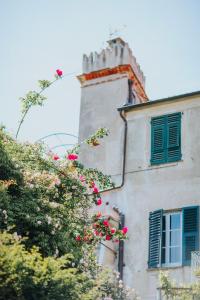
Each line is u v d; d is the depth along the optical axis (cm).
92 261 1368
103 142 1886
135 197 1738
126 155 1817
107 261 1661
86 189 1420
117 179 1797
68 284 921
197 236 1599
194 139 1736
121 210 1733
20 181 1245
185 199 1667
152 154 1773
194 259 1523
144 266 1631
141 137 1820
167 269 1587
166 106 1816
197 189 1666
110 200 1761
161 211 1672
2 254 882
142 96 2075
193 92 1767
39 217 1188
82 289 1061
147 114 1839
